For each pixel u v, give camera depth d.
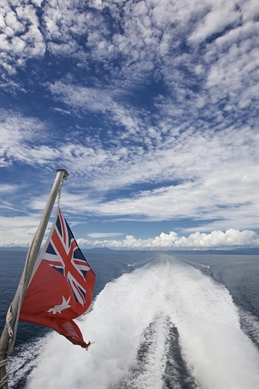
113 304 15.14
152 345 9.73
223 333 10.46
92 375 7.62
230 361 8.26
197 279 23.33
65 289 3.75
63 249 4.12
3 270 37.78
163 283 21.20
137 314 13.23
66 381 7.34
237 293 19.66
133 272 28.70
